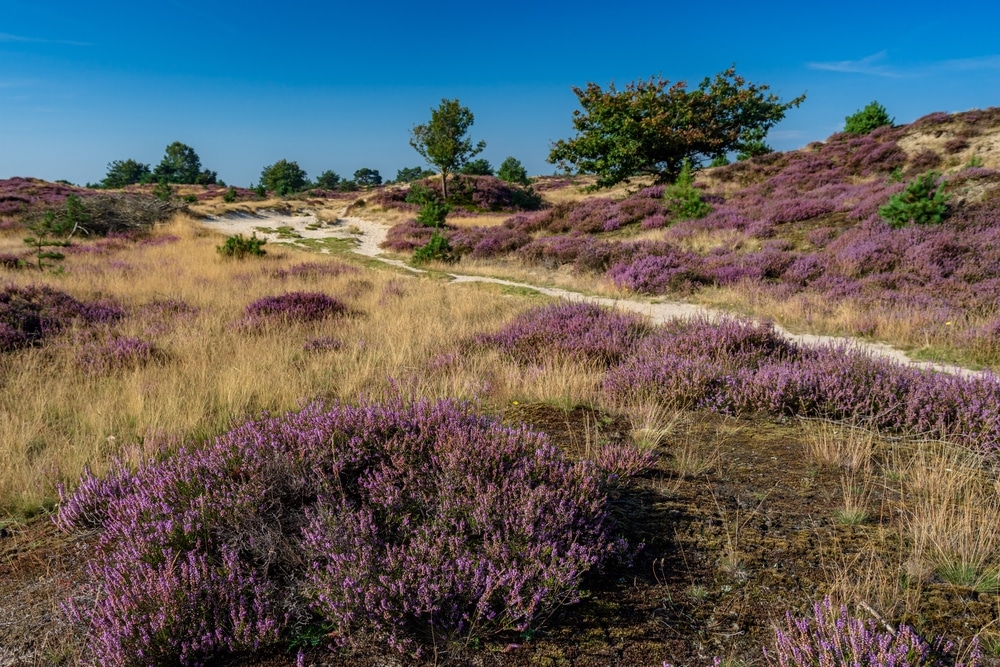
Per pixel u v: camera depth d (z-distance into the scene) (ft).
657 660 7.27
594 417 17.37
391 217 135.85
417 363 24.58
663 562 9.29
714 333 23.40
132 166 309.42
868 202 55.01
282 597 8.37
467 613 7.94
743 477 12.59
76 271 50.90
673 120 107.04
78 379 21.54
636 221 75.00
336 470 10.80
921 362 25.77
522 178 218.59
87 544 10.60
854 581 8.48
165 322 32.48
